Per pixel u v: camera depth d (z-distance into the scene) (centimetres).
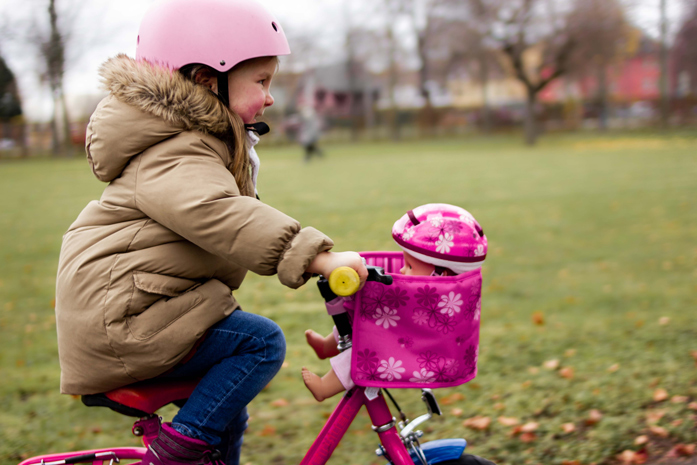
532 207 1029
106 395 171
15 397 370
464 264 162
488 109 3981
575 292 567
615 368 372
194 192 154
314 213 1003
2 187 1548
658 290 559
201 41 164
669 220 881
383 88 4872
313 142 2238
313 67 4419
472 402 345
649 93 5219
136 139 159
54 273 673
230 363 169
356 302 162
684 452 271
